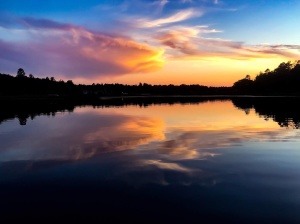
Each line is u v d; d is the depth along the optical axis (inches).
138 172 579.8
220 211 404.8
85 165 633.0
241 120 1472.7
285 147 791.7
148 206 422.0
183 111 2172.7
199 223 374.0
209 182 518.0
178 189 484.7
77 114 1974.7
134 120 1537.9
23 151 771.4
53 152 758.5
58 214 399.5
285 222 375.2
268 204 425.1
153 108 2598.4
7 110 2381.9
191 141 895.7
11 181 531.2
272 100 3907.5
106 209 413.4
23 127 1267.2
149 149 788.0
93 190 484.1
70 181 529.3
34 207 421.7
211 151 754.8
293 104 2861.7
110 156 713.0
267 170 585.0
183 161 658.8
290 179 530.9
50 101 4389.8
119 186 501.4
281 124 1285.7
